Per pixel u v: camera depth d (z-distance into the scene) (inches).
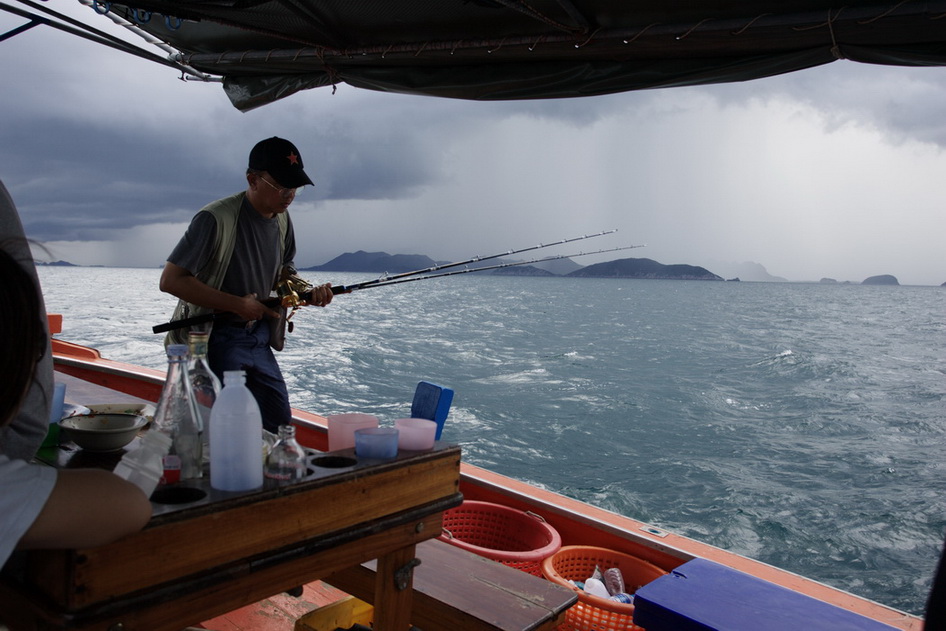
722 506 407.5
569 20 93.9
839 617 64.6
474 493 131.1
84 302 1936.5
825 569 327.6
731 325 2048.5
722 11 86.5
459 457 64.6
